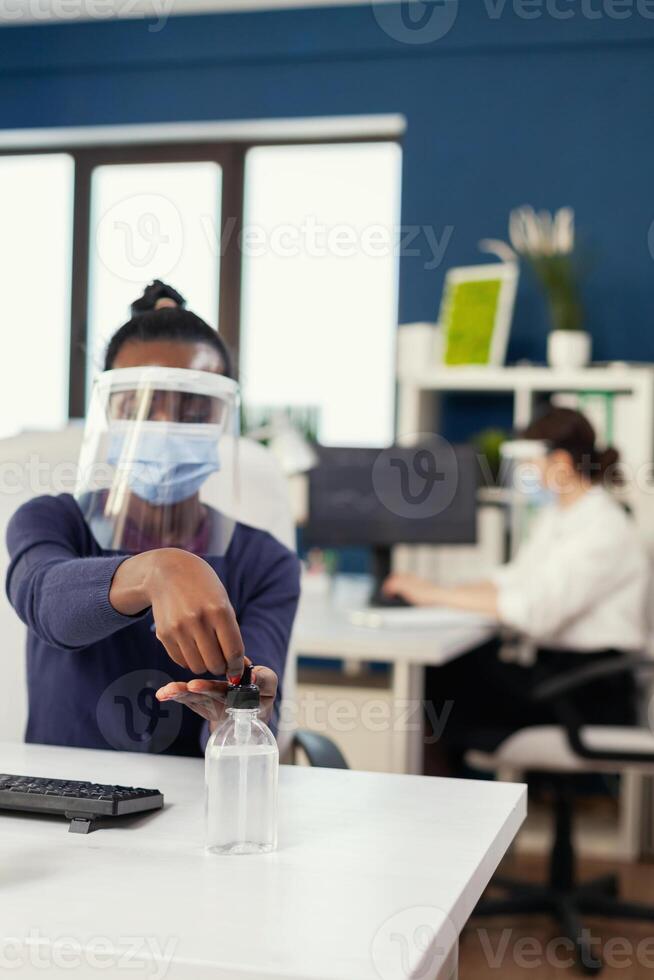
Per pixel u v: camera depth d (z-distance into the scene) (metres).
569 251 4.23
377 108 4.61
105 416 1.27
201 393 1.25
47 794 1.03
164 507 1.28
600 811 4.07
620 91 4.36
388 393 4.71
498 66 4.48
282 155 4.93
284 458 3.73
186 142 5.01
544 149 4.44
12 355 5.17
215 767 0.95
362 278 4.73
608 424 3.98
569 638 3.16
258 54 4.71
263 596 1.54
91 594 1.12
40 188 5.17
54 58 4.92
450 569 4.00
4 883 0.86
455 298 4.34
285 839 0.99
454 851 0.96
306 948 0.73
